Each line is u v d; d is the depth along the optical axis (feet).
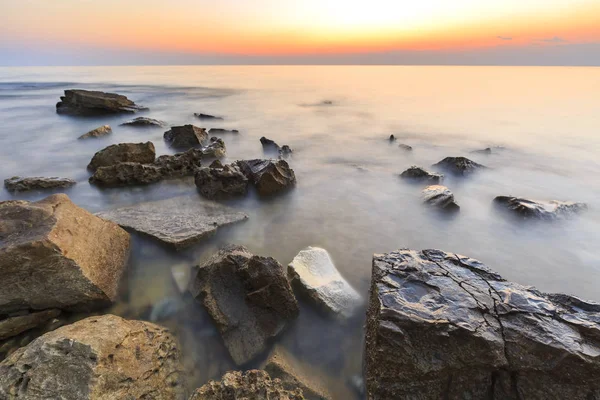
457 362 12.19
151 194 28.55
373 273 16.80
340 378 14.90
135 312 16.96
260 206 27.71
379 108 86.69
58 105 68.90
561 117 73.46
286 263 20.93
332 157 43.75
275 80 188.55
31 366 11.51
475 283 14.92
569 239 24.11
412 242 23.71
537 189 33.68
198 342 15.97
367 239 23.94
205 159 38.99
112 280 17.40
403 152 46.60
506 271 20.80
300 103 93.86
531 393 11.82
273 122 65.98
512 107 88.22
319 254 20.45
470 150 48.08
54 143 45.21
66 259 14.93
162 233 20.70
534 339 12.05
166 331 15.66
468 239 24.14
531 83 171.53
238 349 15.35
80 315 16.21
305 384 13.80
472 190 33.06
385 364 12.67
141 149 34.09
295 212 27.55
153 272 19.12
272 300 16.43
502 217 27.02
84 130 53.16
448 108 87.15
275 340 15.97
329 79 204.95
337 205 29.14
